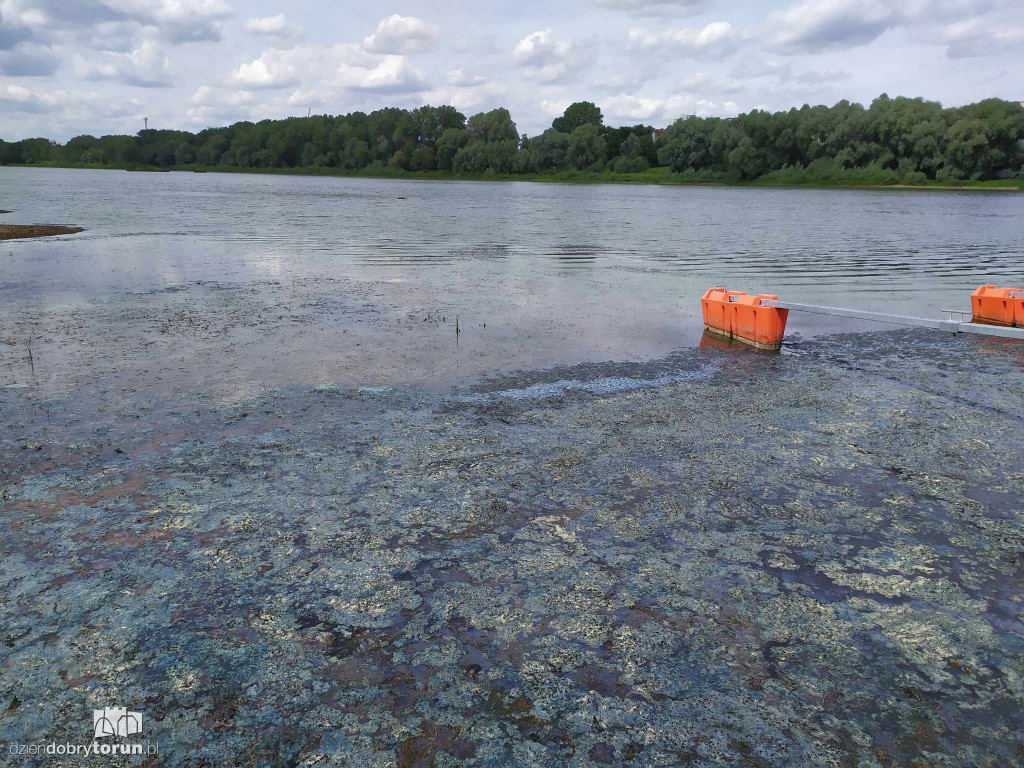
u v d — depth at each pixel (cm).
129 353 866
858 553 432
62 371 783
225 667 329
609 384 780
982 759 284
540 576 403
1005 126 8088
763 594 389
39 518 457
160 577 396
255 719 300
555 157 12038
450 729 295
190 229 2778
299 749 285
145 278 1491
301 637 350
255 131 15838
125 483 509
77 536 436
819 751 287
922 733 296
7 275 1491
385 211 4306
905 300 1373
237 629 355
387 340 962
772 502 496
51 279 1451
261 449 575
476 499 494
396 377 787
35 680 320
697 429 639
